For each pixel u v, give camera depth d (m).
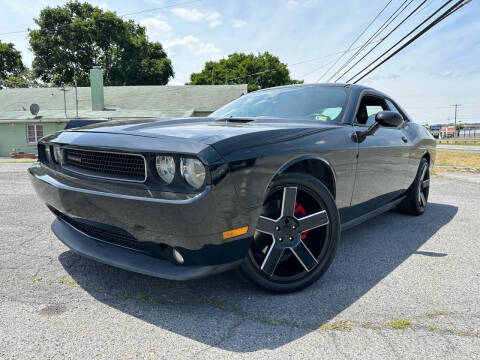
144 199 1.65
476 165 12.09
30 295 1.99
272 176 1.84
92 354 1.47
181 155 1.62
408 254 2.80
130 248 1.93
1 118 22.39
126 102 25.55
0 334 1.61
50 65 40.03
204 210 1.59
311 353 1.51
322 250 2.16
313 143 2.14
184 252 1.70
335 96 2.91
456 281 2.28
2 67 44.06
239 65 46.56
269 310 1.87
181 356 1.47
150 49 42.66
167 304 1.92
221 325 1.72
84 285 2.13
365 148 2.62
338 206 2.44
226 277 2.28
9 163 12.97
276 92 3.21
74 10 40.41
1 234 3.14
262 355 1.49
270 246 1.97
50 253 2.67
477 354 1.52
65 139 2.12
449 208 4.57
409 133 3.61
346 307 1.92
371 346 1.57
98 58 41.78
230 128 2.00
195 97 25.88
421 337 1.64
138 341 1.58
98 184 1.84
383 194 3.08
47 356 1.45
